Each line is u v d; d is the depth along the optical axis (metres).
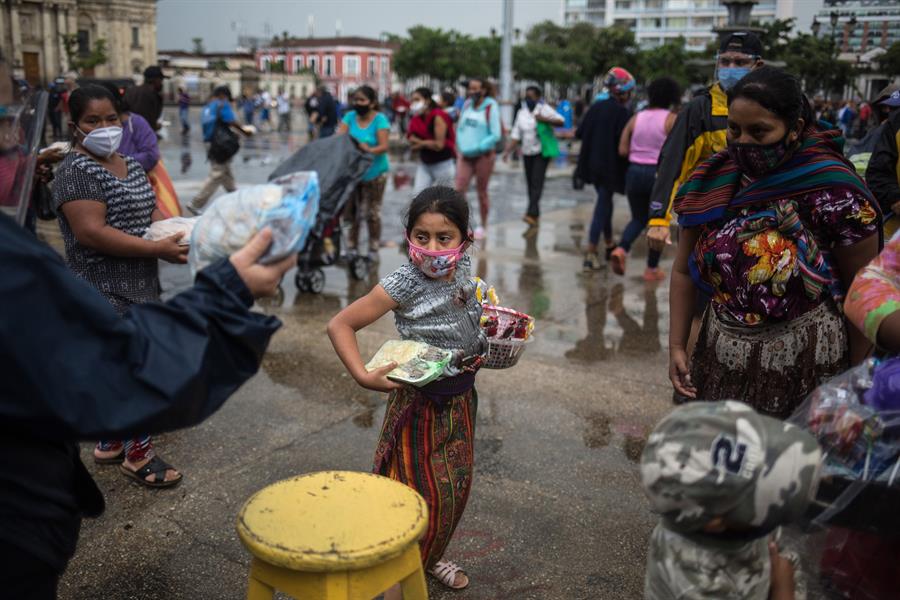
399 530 1.87
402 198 12.78
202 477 3.58
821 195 2.27
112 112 3.23
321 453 3.82
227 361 1.55
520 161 19.73
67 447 1.68
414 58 59.94
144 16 72.31
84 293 1.42
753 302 2.36
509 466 3.72
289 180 1.63
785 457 1.43
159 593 2.77
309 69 87.31
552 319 6.10
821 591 1.84
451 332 2.49
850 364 2.43
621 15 100.19
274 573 1.85
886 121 4.00
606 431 4.12
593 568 2.96
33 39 63.72
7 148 1.74
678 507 1.49
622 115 7.45
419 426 2.49
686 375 2.68
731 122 2.28
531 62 65.25
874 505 1.80
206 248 1.59
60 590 2.76
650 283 7.27
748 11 13.24
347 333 2.38
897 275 1.95
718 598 1.58
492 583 2.86
